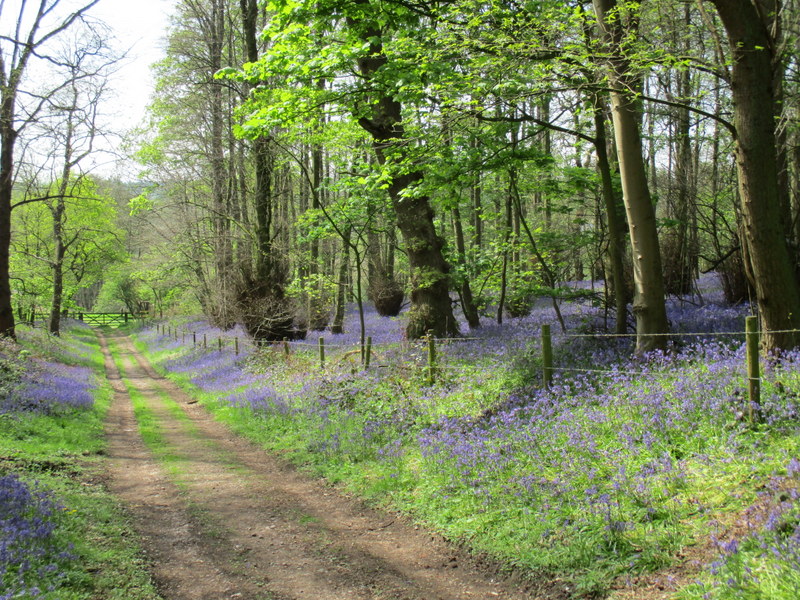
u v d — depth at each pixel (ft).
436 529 20.07
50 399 42.29
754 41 23.02
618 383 26.37
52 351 84.58
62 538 18.03
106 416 47.98
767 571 12.34
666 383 24.95
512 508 19.51
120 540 19.54
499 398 31.65
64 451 31.55
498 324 58.29
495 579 16.38
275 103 42.75
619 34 28.45
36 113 57.62
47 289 126.41
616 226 37.47
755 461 17.29
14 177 65.57
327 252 98.53
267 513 22.98
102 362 102.53
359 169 54.24
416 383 36.91
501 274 63.41
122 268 175.94
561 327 48.65
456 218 65.10
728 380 22.52
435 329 51.88
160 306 182.60
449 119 31.09
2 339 58.90
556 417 24.97
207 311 114.93
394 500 23.16
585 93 29.73
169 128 94.53
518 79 28.84
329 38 39.96
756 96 23.27
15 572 14.99
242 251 84.74
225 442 37.52
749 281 25.38
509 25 27.68
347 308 124.36
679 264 58.90
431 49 32.53
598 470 19.45
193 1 95.20
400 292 101.45
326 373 44.50
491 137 40.45
